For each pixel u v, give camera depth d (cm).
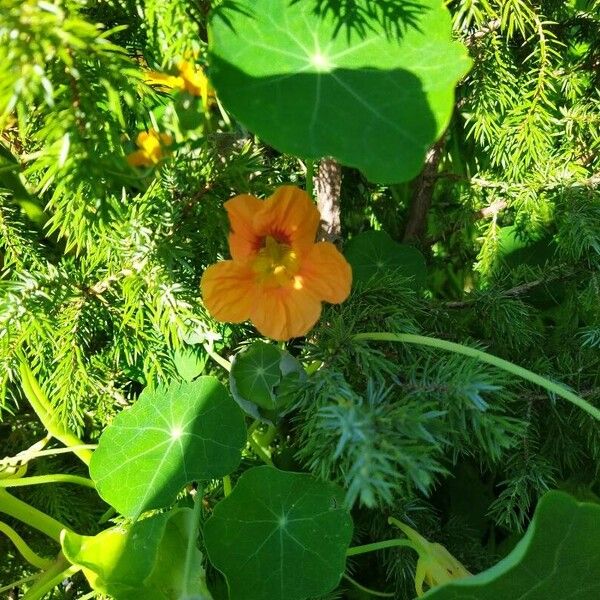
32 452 27
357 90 19
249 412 24
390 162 18
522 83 30
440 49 20
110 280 25
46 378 27
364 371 23
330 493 22
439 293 35
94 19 24
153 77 21
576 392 27
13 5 16
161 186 24
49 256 28
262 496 23
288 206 21
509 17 28
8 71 16
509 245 32
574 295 29
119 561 23
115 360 28
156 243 24
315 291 22
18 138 26
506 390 24
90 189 22
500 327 28
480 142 31
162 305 24
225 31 20
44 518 26
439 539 28
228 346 28
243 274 22
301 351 28
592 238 26
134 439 25
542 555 19
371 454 18
